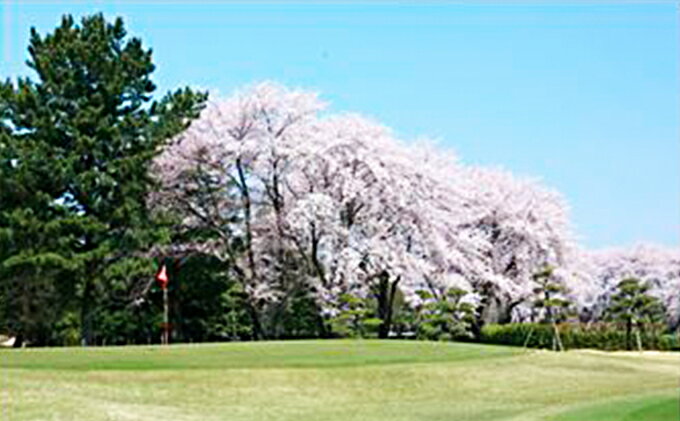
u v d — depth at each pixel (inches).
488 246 1534.2
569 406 572.4
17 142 1202.6
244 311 1536.7
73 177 1203.2
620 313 1486.2
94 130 1238.9
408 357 832.9
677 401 529.3
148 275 1305.4
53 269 1181.7
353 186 1348.4
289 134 1374.3
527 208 1638.8
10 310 1402.6
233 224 1406.3
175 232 1373.0
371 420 554.3
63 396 566.3
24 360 733.9
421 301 1427.2
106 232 1234.6
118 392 607.8
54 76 1255.5
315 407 613.3
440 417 566.3
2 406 518.3
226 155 1357.0
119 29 1323.8
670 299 2239.2
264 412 582.6
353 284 1364.4
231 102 1375.5
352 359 794.8
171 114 1293.1
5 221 1187.3
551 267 1462.8
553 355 946.7
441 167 1531.7
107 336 1529.3
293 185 1387.8
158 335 1521.9
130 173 1236.5
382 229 1386.6
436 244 1412.4
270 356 800.3
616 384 769.6
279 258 1414.9
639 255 2343.8
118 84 1268.5
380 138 1393.9
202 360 755.4
